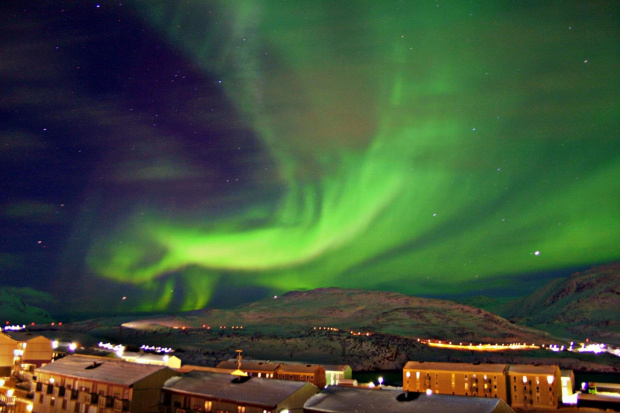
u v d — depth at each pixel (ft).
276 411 168.45
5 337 299.79
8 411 234.38
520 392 333.01
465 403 146.61
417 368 370.53
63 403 221.46
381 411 152.25
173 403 198.29
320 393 175.52
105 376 212.84
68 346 378.12
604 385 398.83
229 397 180.96
